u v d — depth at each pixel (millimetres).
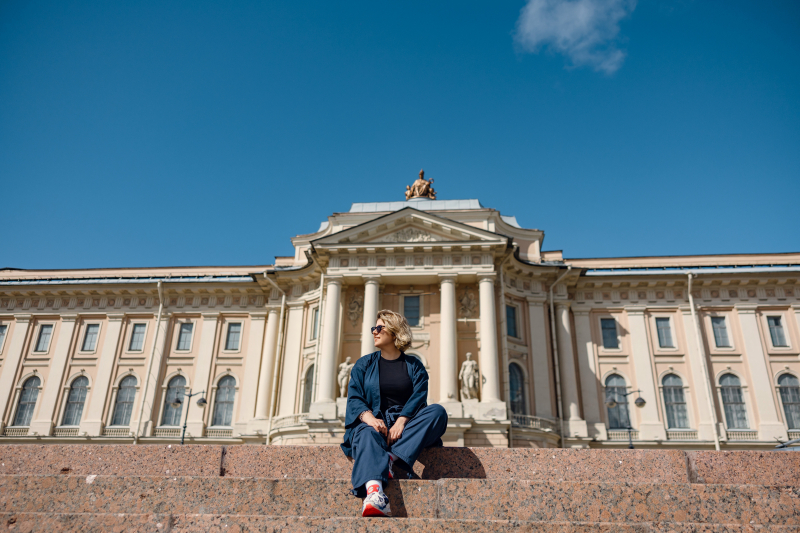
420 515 5344
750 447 32219
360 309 32094
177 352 37469
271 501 5438
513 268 33781
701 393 33719
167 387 36531
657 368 34594
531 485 5449
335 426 28203
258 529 4648
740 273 35344
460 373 29203
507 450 6234
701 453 6238
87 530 4688
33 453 6613
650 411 33438
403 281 31984
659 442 32406
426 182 39844
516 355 32312
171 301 38812
